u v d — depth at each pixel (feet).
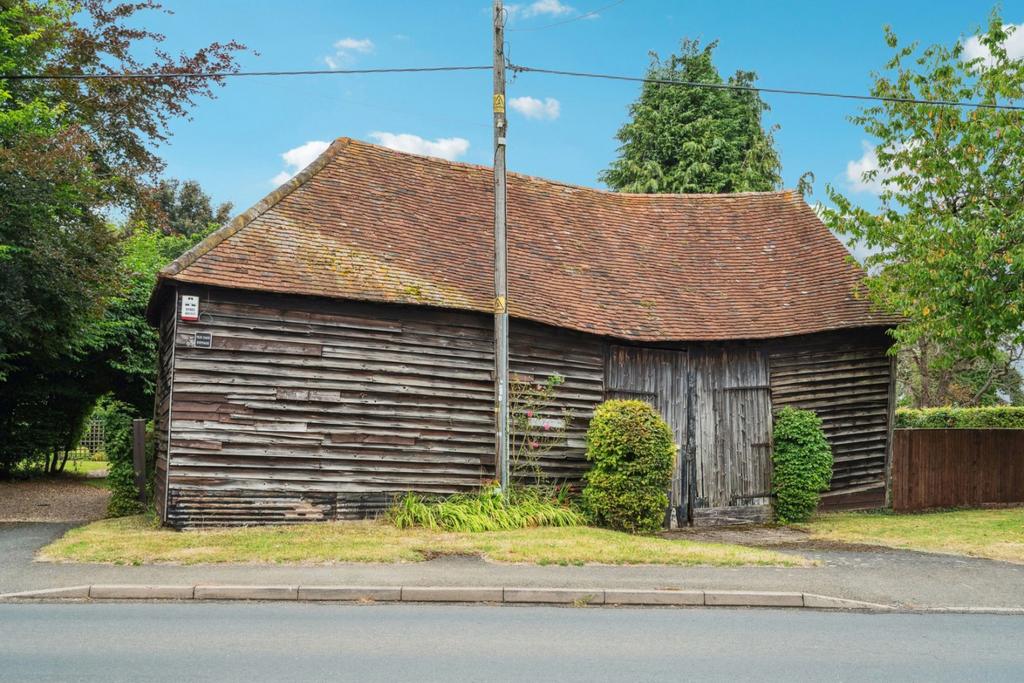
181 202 140.87
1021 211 45.03
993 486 60.29
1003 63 50.72
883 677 19.51
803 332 52.34
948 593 29.94
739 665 20.24
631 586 28.99
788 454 51.70
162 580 28.35
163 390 47.85
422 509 41.73
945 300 47.39
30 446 72.79
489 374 46.93
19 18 60.90
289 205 46.93
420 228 50.96
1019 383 116.47
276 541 35.32
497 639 22.34
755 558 34.53
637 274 57.26
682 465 51.60
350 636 22.31
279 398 41.73
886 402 55.72
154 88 77.36
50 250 50.80
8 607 25.57
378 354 44.16
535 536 38.14
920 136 53.26
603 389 50.65
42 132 57.82
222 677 18.29
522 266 52.26
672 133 114.21
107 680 17.93
